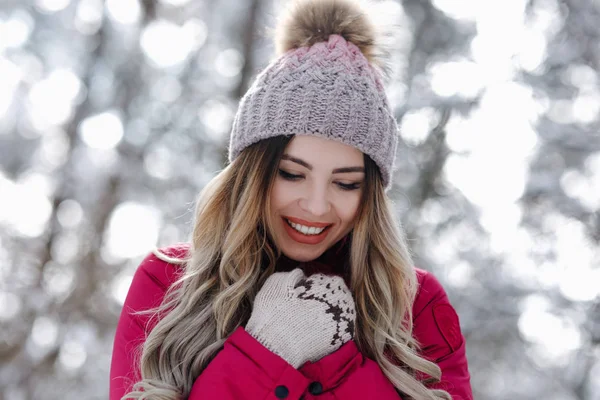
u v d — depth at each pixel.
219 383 1.43
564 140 5.31
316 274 1.61
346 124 1.56
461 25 6.09
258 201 1.65
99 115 6.02
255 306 1.56
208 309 1.65
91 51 6.21
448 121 5.54
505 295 4.95
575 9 5.57
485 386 5.48
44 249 5.68
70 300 5.34
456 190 5.55
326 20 1.68
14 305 5.29
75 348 5.07
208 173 5.88
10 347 5.05
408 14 6.12
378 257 1.73
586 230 5.11
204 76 6.36
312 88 1.56
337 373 1.50
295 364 1.50
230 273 1.66
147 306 1.72
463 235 5.38
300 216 1.63
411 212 5.55
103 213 5.75
